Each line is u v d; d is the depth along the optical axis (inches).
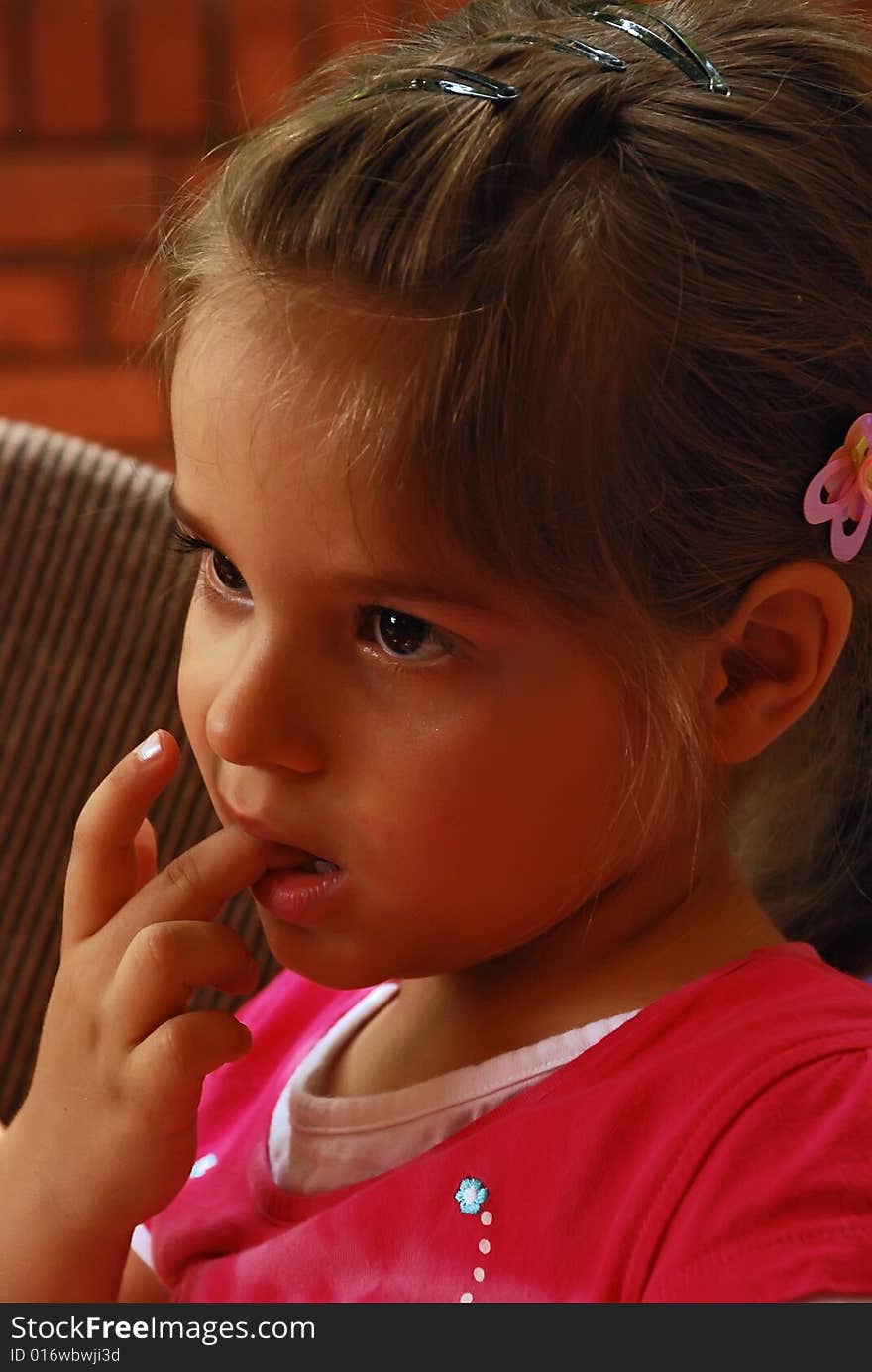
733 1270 22.5
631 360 22.7
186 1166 28.0
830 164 24.9
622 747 24.0
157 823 41.1
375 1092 28.9
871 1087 23.5
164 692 41.6
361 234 22.7
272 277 23.3
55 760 41.9
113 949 28.0
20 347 81.0
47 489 42.0
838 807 31.2
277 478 22.9
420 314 22.4
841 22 28.3
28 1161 28.7
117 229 78.8
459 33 27.6
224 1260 28.9
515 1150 25.4
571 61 24.7
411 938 25.0
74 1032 28.3
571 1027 26.7
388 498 22.3
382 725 23.6
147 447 80.7
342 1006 32.7
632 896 26.6
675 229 23.2
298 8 76.1
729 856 28.5
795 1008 24.9
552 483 22.5
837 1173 22.7
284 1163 29.2
